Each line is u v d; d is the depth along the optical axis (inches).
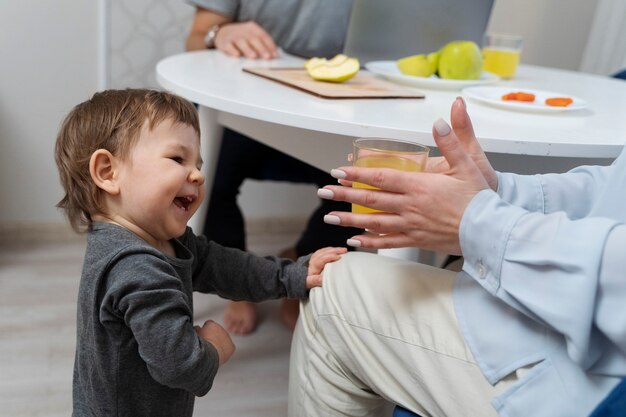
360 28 64.6
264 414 54.7
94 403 32.4
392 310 28.7
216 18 69.4
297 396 32.9
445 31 66.6
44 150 83.3
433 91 50.1
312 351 32.1
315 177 71.5
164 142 32.2
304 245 72.8
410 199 25.3
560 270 22.6
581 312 21.7
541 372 24.1
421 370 27.4
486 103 45.6
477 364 25.9
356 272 31.3
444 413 26.8
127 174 32.0
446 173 25.7
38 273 76.6
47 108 81.9
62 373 57.4
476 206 24.8
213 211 69.7
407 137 34.0
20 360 58.6
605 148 35.0
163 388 32.9
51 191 85.2
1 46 77.5
